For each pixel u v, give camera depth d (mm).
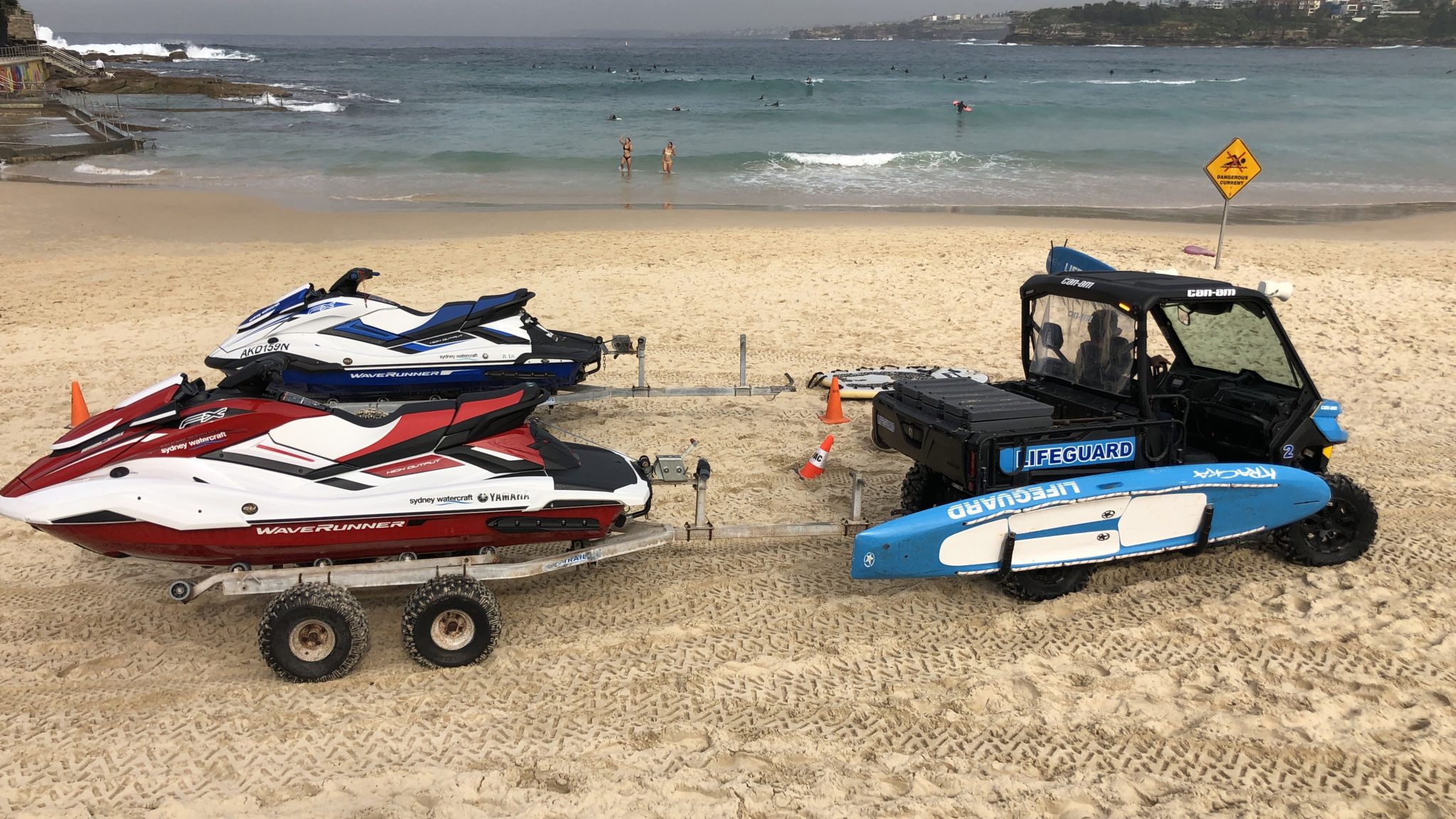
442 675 5340
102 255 17344
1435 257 17719
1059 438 5918
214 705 5066
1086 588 6375
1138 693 5227
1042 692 5223
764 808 4336
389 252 17766
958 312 13938
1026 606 6141
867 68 125188
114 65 116688
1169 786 4508
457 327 8625
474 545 5617
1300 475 6262
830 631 5867
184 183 26969
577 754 4695
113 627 5844
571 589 6383
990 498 5750
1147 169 31625
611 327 13055
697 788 4449
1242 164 16188
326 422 5586
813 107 54375
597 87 71625
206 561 5406
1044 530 5832
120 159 32094
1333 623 5918
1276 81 92062
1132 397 6184
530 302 14281
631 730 4887
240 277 15672
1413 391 10562
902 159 33219
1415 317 13562
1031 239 19250
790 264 16828
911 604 6184
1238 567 6680
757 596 6301
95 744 4734
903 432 6480
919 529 5609
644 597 6273
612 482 5789
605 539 5891
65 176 28125
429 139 38438
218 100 61312
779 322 13398
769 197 26078
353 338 8430
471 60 144250
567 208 23656
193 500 5180
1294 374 6488
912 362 11672
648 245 18406
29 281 15250
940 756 4711
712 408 10180
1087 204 25266
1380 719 4992
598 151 34938
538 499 5508
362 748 4719
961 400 6113
